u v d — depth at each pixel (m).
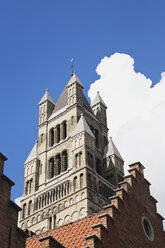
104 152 99.81
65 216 82.50
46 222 84.44
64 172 90.69
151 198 35.66
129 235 30.16
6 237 21.33
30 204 90.50
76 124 97.38
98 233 27.16
